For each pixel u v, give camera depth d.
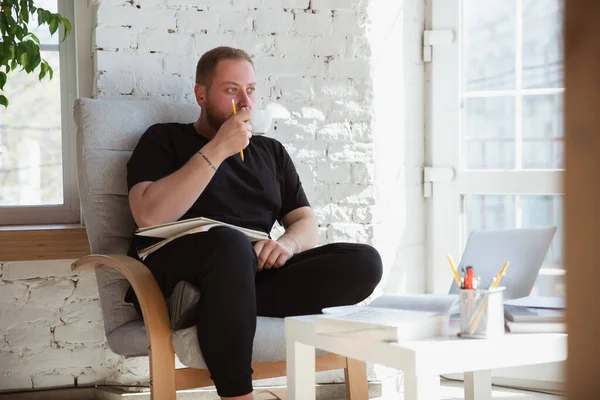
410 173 3.13
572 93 0.22
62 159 2.91
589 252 0.22
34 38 2.60
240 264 1.83
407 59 3.11
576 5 0.22
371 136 2.94
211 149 2.13
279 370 1.90
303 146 2.90
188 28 2.80
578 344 0.22
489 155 3.12
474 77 3.14
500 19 3.08
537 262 1.69
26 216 2.86
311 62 2.91
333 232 2.91
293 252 2.28
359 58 2.93
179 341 1.84
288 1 2.90
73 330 2.74
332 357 2.05
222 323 1.77
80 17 2.78
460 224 3.15
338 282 2.05
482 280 1.77
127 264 1.96
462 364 1.27
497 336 1.34
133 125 2.39
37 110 2.89
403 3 3.08
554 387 2.88
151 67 2.75
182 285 1.84
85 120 2.33
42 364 2.72
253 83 2.44
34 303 2.70
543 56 3.01
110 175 2.29
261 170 2.40
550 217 3.00
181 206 2.11
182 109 2.54
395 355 1.26
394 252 3.05
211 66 2.40
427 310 1.49
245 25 2.86
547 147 3.01
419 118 3.18
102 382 2.78
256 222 2.33
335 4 2.93
